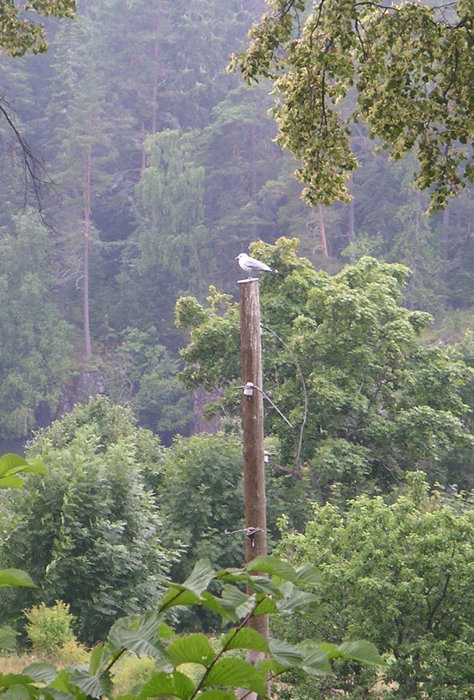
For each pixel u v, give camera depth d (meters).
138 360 94.56
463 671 14.28
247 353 12.62
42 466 2.90
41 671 2.81
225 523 32.47
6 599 24.61
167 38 109.94
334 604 15.80
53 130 101.00
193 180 96.50
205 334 37.78
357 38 13.11
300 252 89.19
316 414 34.47
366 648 2.94
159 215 97.00
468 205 90.44
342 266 86.94
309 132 13.37
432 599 15.36
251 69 13.57
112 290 99.44
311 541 16.84
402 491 33.69
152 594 26.33
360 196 94.44
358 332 34.91
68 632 22.89
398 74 12.49
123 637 2.75
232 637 2.84
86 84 96.62
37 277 93.06
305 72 13.27
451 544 15.59
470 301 87.00
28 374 90.50
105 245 99.25
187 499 32.06
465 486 39.72
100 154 102.44
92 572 25.52
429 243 90.19
